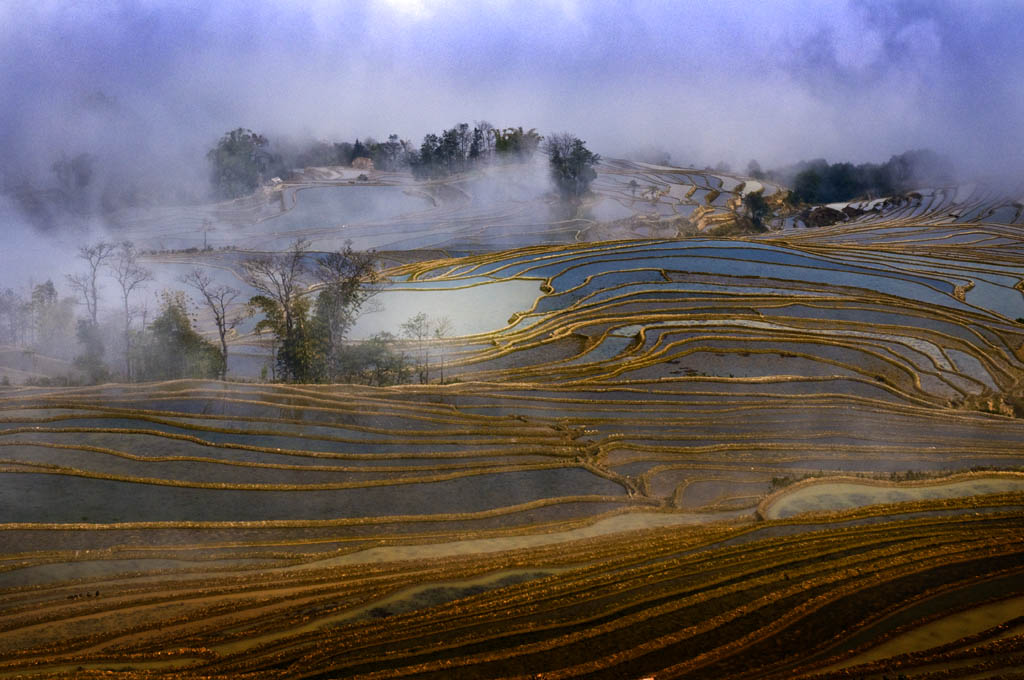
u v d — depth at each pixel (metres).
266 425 35.44
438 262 74.69
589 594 22.11
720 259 73.75
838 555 24.25
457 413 38.91
